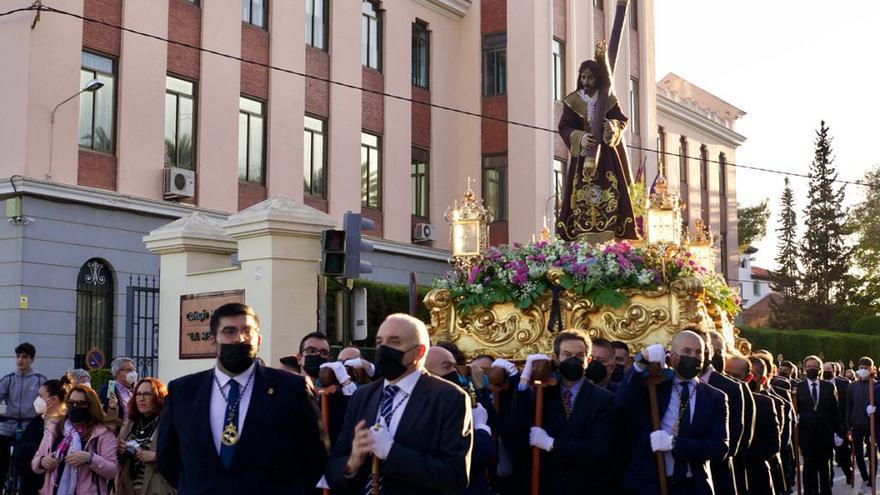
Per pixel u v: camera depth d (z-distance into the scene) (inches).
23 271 778.2
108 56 862.5
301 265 490.9
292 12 1056.8
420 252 1207.6
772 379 645.9
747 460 449.4
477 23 1290.6
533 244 557.3
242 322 230.5
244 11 1009.5
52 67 808.9
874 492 709.9
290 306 484.4
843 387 813.2
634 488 327.6
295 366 376.5
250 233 490.3
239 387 231.0
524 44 1254.9
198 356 519.2
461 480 226.1
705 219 1909.4
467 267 563.5
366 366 336.5
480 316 545.6
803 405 670.5
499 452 344.2
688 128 1857.8
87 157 836.0
